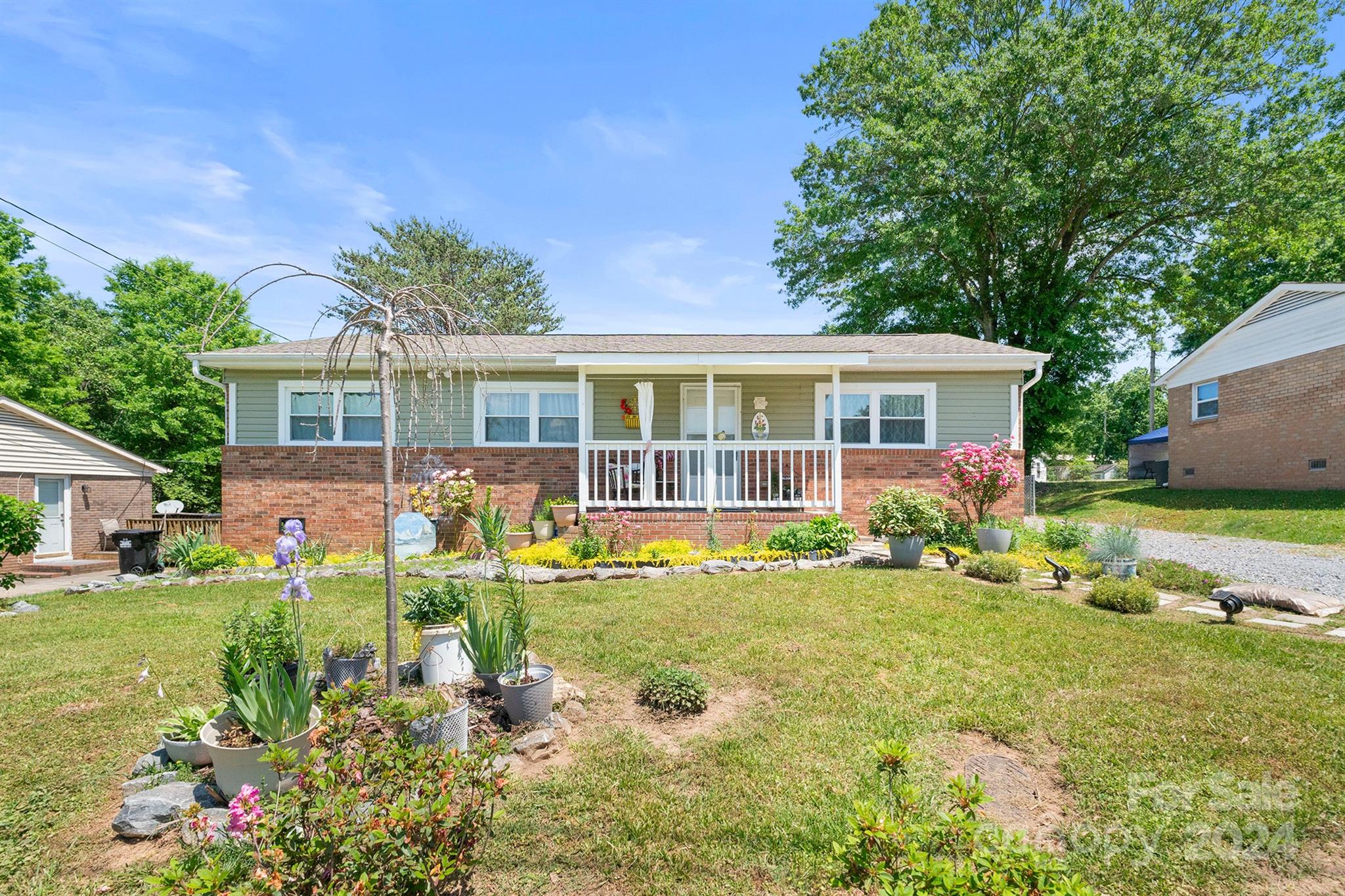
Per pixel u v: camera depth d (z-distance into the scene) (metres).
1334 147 18.14
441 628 4.40
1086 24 18.97
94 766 3.60
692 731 3.92
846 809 3.07
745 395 12.24
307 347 11.15
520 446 11.45
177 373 24.95
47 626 6.47
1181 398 18.70
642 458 10.80
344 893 1.89
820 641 5.33
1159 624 5.73
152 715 4.23
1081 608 6.25
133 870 2.72
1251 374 15.95
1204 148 17.61
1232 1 19.67
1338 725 3.72
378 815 2.15
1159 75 17.91
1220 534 12.80
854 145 21.06
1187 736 3.65
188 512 25.05
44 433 15.16
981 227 20.72
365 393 11.49
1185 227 21.00
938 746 3.65
